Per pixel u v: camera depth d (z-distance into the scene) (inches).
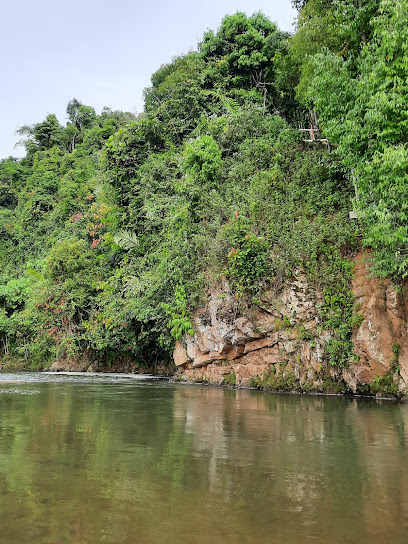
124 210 958.4
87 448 241.0
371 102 395.2
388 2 391.2
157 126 962.7
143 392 545.6
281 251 585.3
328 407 401.7
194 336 685.9
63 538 132.1
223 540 131.2
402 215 404.5
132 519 146.2
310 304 548.4
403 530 137.7
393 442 254.5
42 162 2062.0
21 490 173.8
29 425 310.7
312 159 692.7
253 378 590.6
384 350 490.9
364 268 535.5
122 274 912.3
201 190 729.6
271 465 207.5
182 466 205.8
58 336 1106.1
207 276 665.6
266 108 923.4
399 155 376.8
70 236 1380.4
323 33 620.7
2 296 1409.9
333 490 172.9
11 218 1915.6
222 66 1043.9
